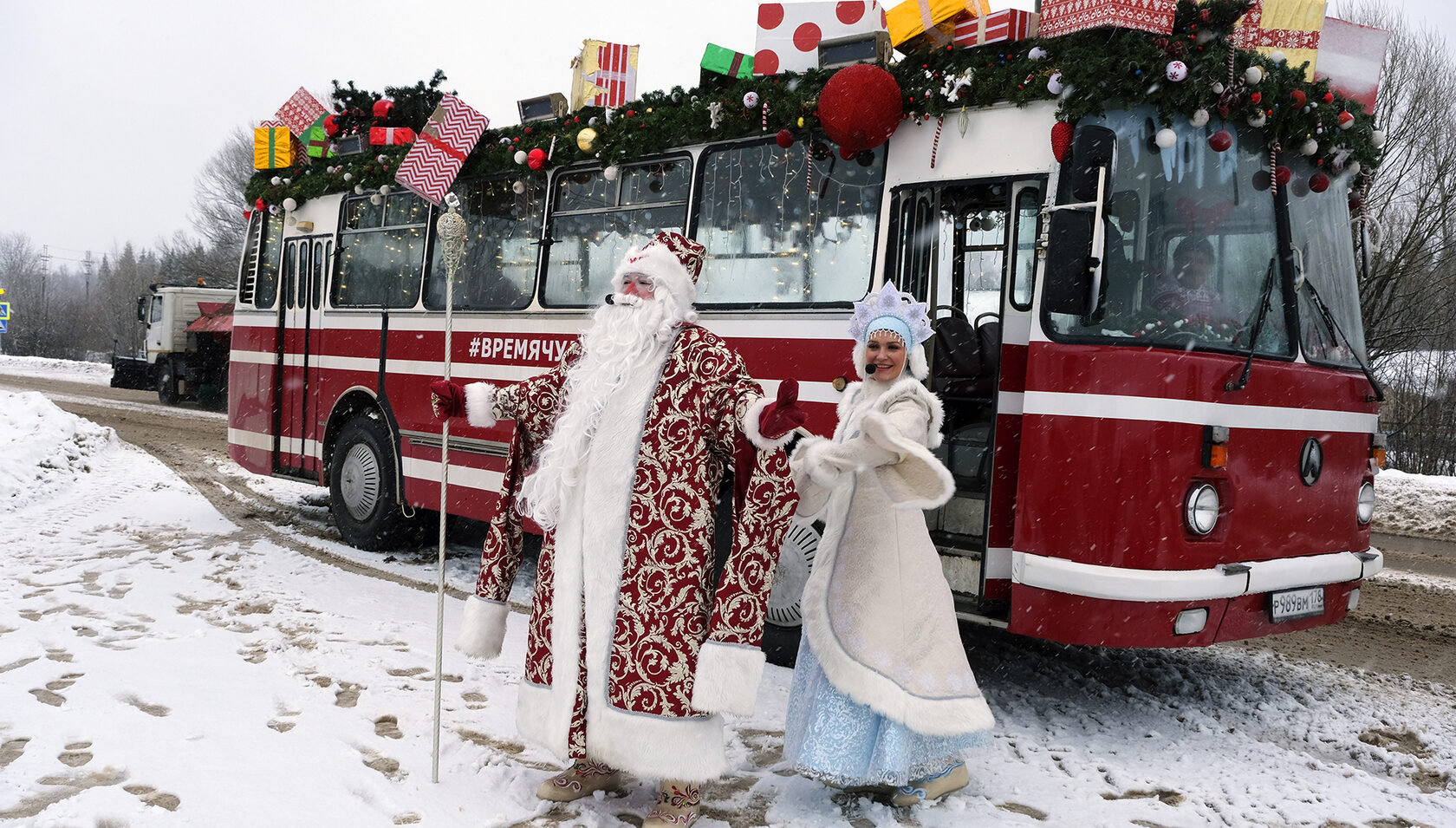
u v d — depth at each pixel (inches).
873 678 126.0
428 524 319.9
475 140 268.4
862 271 197.2
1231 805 140.6
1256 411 174.2
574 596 123.7
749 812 132.4
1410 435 681.6
